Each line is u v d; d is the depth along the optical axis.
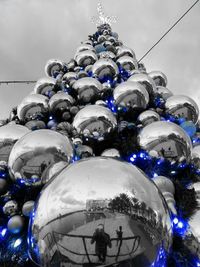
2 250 0.95
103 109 1.34
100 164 0.73
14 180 1.04
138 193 0.68
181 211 1.03
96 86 1.65
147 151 1.15
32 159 0.99
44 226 0.68
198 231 0.96
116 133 1.39
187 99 1.57
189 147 1.16
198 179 1.27
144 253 0.66
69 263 0.65
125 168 0.73
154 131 1.15
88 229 0.65
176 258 0.94
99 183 0.68
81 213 0.65
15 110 1.92
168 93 1.83
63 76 1.98
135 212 0.66
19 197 1.12
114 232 0.65
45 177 0.99
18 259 0.92
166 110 1.58
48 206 0.69
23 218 1.01
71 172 0.71
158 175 1.17
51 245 0.67
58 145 1.01
